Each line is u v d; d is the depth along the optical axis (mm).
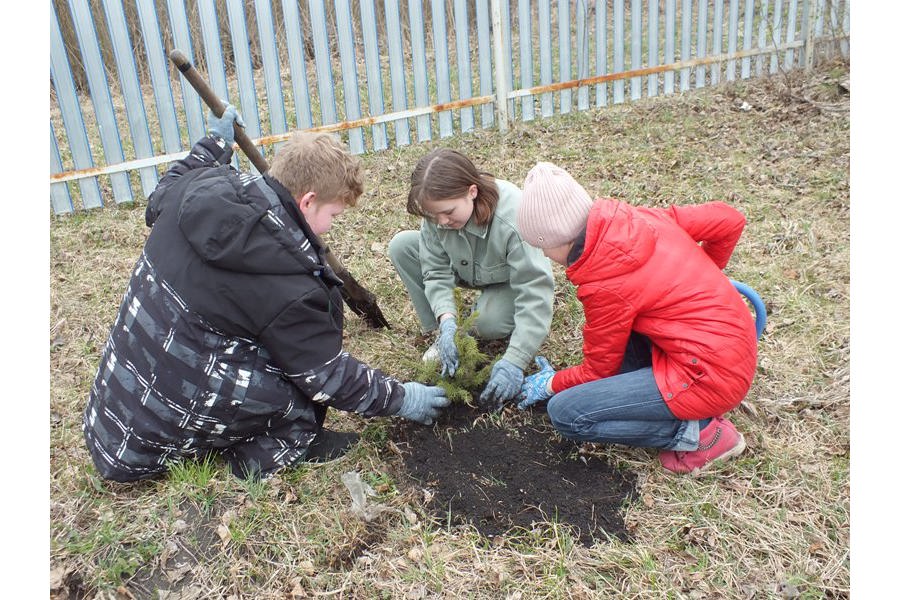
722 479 2566
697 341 2342
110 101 5020
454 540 2344
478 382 2957
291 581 2191
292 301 2213
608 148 5668
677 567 2236
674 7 6559
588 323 2477
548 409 2631
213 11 5059
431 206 2631
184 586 2180
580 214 2361
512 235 2820
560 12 6145
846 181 4773
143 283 2295
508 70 6074
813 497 2449
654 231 2428
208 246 2127
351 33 5461
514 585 2188
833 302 3578
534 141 5910
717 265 2789
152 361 2285
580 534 2367
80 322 3680
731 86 6797
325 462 2656
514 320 3135
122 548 2264
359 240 4520
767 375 3098
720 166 5207
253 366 2348
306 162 2223
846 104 6000
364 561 2268
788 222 4340
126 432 2367
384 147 5855
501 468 2660
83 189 5113
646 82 6750
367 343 3465
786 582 2154
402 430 2855
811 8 6902
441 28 5746
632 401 2461
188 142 5367
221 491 2467
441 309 3090
